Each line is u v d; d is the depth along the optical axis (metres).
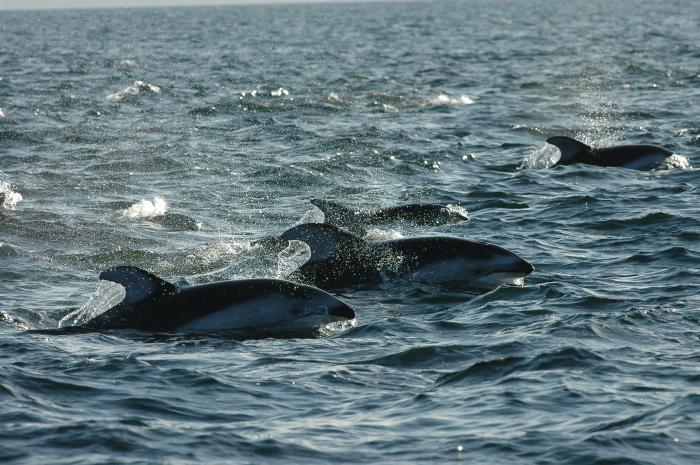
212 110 124.62
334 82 163.75
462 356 37.19
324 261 49.62
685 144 93.06
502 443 28.77
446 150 92.38
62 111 124.06
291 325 42.53
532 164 84.12
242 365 36.53
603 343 37.91
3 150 91.94
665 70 174.50
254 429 30.03
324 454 28.25
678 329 39.62
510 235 59.16
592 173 78.00
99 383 33.97
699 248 54.41
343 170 82.69
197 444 28.75
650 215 61.81
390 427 30.19
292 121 114.06
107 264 53.66
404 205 63.03
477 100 136.25
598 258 53.34
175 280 50.59
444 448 28.56
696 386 32.91
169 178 79.56
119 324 42.16
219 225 63.62
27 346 38.34
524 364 35.69
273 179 79.06
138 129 108.00
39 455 27.80
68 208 67.25
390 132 103.44
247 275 51.12
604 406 31.31
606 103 129.38
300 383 34.34
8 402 31.77
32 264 53.12
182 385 34.00
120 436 29.08
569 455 27.91
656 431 29.23
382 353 38.09
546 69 184.38
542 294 46.12
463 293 47.88
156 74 185.00
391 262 50.00
